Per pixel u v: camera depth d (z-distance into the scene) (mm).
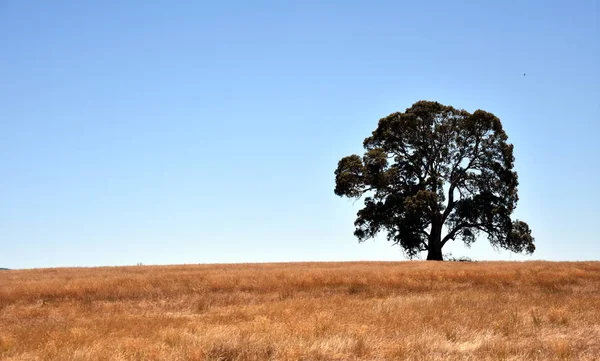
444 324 13953
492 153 49375
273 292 24156
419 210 45969
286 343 11867
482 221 48656
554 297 20375
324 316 15109
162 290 24422
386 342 12172
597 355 11094
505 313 15688
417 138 49938
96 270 35906
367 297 22766
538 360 10711
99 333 14086
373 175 48625
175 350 11555
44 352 11812
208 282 25828
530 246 49156
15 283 27109
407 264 36969
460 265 34938
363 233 49875
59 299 23172
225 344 11836
